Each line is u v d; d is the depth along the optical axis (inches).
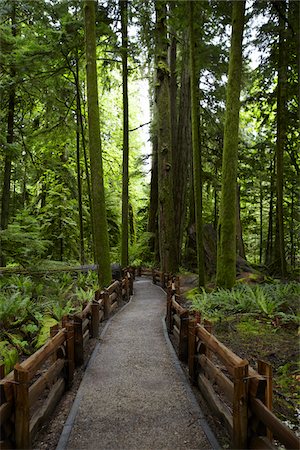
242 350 232.4
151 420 148.3
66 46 495.8
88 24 397.7
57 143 630.5
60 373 176.4
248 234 1058.1
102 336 275.6
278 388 188.1
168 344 252.8
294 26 415.8
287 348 230.4
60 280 453.7
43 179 682.8
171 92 706.8
